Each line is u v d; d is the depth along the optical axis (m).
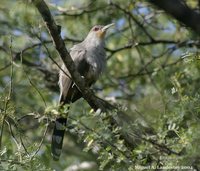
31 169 9.11
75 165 16.23
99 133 8.84
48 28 9.43
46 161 10.56
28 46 15.34
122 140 8.93
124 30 16.47
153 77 15.24
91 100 10.38
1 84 15.47
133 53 17.69
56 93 16.31
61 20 16.20
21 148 9.46
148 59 17.91
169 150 8.92
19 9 13.79
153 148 8.98
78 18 16.27
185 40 15.11
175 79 9.99
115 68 17.59
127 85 16.92
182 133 8.82
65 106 9.02
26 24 13.48
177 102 9.60
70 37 16.52
